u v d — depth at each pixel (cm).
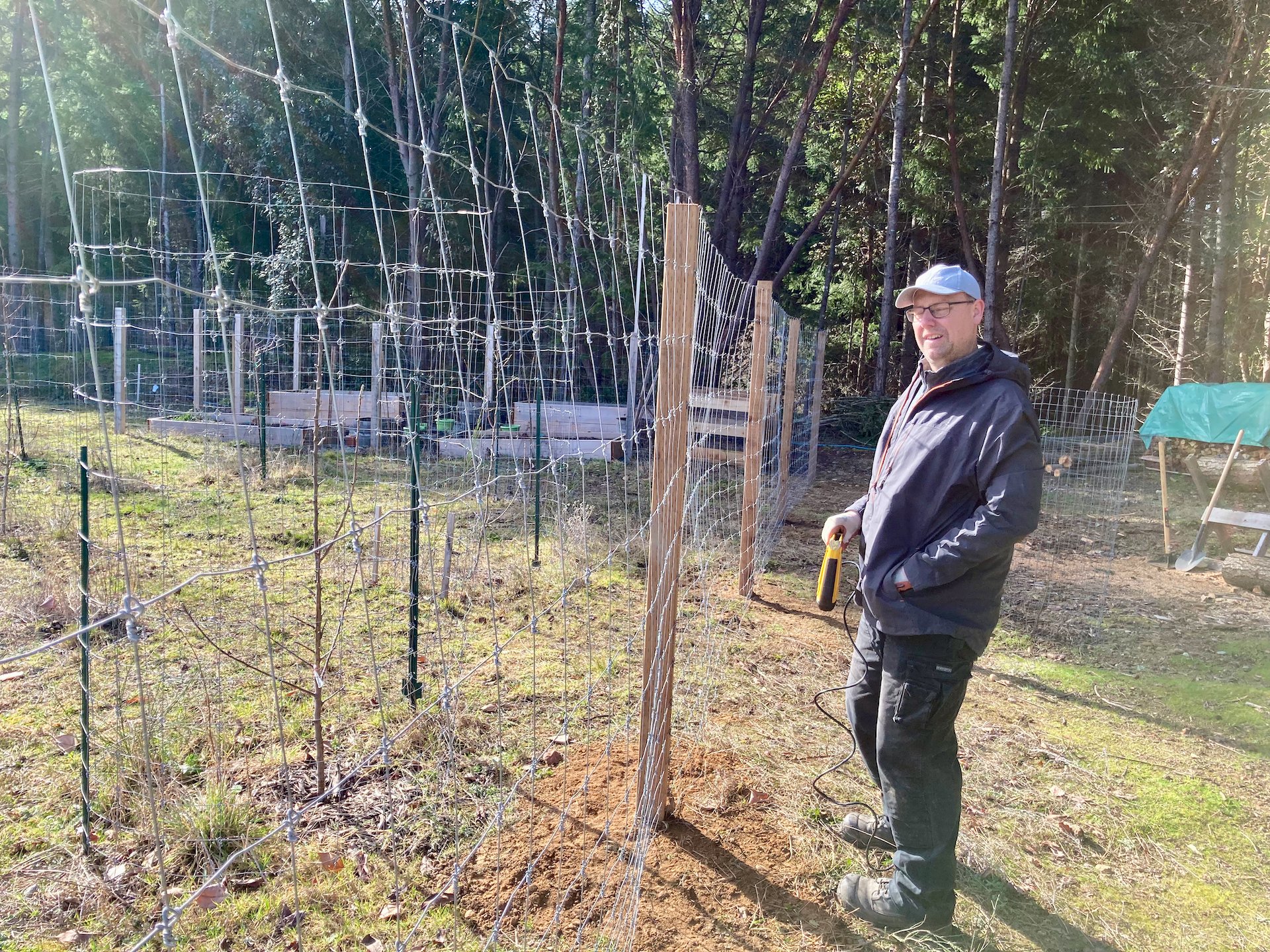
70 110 2230
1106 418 981
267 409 1027
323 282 1338
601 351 1288
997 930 269
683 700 405
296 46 1734
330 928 237
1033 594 661
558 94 1588
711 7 2153
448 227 1445
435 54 1717
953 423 231
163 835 270
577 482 909
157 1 1903
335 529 648
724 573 629
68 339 1355
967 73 2086
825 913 264
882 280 2712
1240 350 1962
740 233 2350
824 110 2264
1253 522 758
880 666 267
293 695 369
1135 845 320
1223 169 1661
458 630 462
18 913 238
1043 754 388
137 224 1978
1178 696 468
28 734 327
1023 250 2217
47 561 539
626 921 245
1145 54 1814
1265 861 315
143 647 411
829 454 1498
